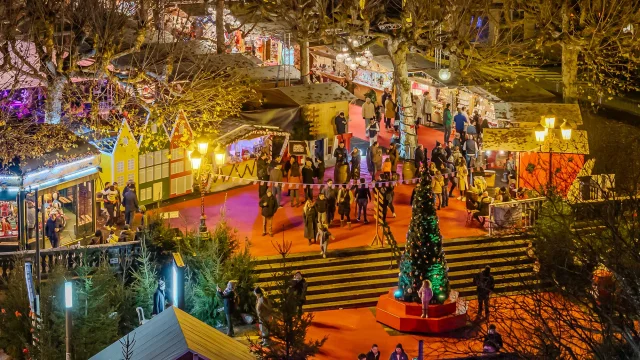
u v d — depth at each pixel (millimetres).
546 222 39938
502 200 52688
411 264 44812
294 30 62375
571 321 27750
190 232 47188
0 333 40906
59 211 47844
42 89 57375
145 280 42531
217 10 67312
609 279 29625
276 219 53469
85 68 53875
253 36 76375
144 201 54312
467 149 58188
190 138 55406
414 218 44875
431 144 66000
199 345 29234
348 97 62906
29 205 46594
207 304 43500
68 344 32219
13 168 46062
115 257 44688
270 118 60219
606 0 67938
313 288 47500
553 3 67188
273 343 32188
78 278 41438
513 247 50469
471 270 49375
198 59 59188
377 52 72188
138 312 40844
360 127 69250
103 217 51656
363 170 60688
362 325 45094
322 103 61781
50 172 47156
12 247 46469
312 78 71438
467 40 62219
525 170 55562
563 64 67688
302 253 49219
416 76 69812
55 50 54688
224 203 54906
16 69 51719
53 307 38906
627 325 25844
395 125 65938
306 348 31594
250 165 58656
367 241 50844
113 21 53781
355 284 48031
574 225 32594
